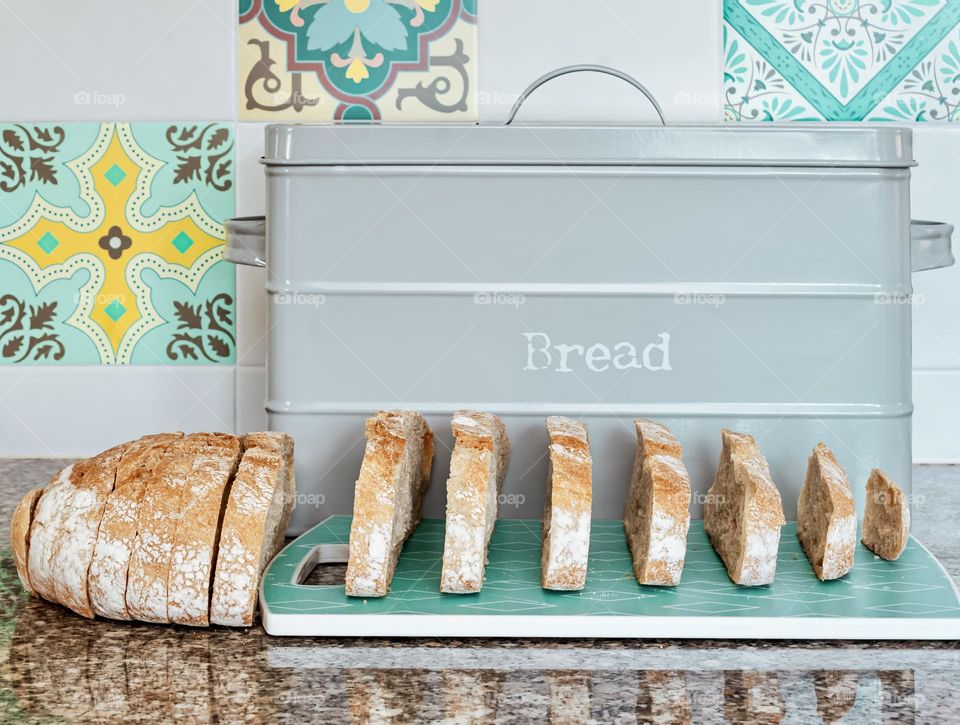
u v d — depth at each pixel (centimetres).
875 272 80
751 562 66
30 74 110
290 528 82
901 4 109
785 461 81
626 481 82
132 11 109
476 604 64
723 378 81
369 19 108
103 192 110
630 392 81
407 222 80
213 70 109
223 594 63
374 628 62
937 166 109
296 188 80
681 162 79
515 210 80
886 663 59
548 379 81
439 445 82
